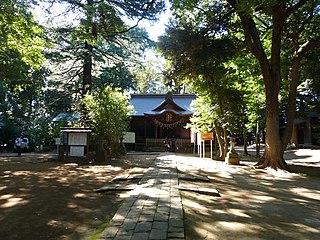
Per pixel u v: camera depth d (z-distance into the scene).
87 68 18.45
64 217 4.60
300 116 19.75
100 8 13.31
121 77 29.67
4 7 11.53
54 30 15.60
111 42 19.64
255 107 17.77
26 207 5.22
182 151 26.72
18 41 13.63
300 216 4.93
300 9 13.21
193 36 12.45
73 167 11.80
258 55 12.20
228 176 9.86
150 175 8.83
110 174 9.66
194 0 11.22
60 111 27.75
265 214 5.02
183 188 6.66
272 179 9.53
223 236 3.83
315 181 9.30
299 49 12.77
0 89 27.78
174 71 13.54
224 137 16.12
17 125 30.27
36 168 11.42
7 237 3.75
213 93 15.45
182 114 27.64
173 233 3.62
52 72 20.89
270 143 11.89
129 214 4.44
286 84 15.01
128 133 22.70
